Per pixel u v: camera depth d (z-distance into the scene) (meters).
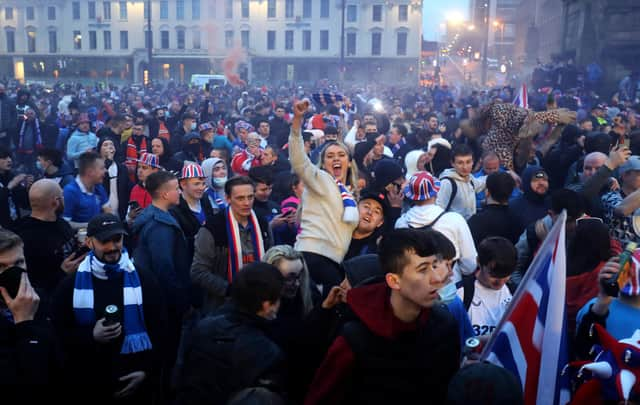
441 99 28.25
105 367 3.64
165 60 73.94
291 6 71.50
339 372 2.44
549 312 2.76
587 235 3.79
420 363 2.45
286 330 3.27
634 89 25.08
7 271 2.88
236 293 2.83
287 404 2.51
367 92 39.81
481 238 4.97
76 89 42.41
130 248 5.47
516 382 2.10
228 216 4.40
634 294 2.81
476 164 7.94
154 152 9.16
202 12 72.25
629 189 5.57
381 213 4.26
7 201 6.66
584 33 30.25
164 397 4.20
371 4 70.94
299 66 72.69
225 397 2.67
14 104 14.34
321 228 4.11
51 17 75.56
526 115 7.62
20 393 2.85
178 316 4.56
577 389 2.83
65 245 4.62
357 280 2.96
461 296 3.63
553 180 8.06
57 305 3.66
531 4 56.47
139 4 73.44
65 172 8.08
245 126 11.48
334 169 4.42
